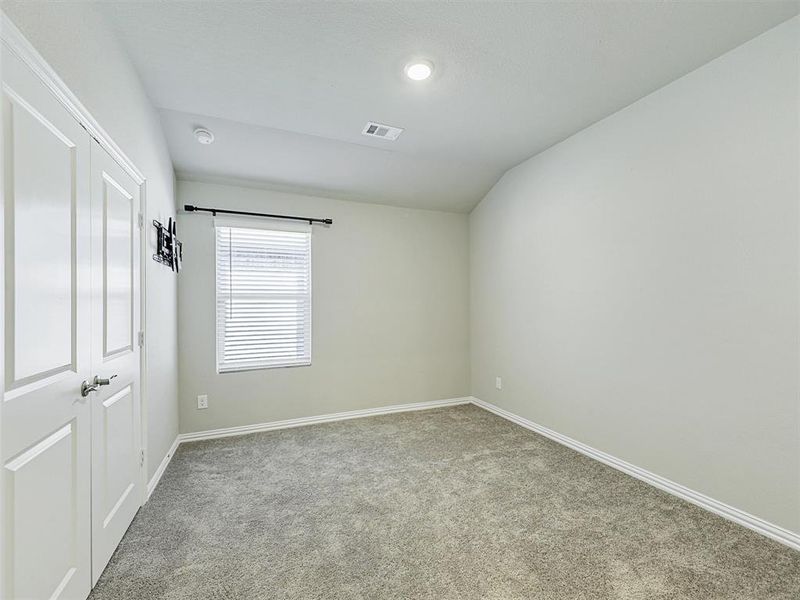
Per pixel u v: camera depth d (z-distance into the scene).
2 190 1.01
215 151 3.03
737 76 1.99
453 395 4.42
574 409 3.03
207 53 2.00
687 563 1.69
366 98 2.47
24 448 1.10
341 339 3.88
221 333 3.41
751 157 1.94
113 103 1.78
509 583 1.57
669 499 2.25
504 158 3.49
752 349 1.94
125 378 1.88
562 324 3.15
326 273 3.83
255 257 3.55
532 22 1.79
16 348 1.06
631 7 1.70
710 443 2.12
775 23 1.82
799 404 1.78
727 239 2.04
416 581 1.58
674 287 2.30
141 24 1.78
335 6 1.69
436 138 3.07
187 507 2.15
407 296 4.20
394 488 2.39
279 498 2.26
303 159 3.26
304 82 2.28
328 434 3.40
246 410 3.46
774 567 1.66
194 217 3.31
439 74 2.21
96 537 1.55
